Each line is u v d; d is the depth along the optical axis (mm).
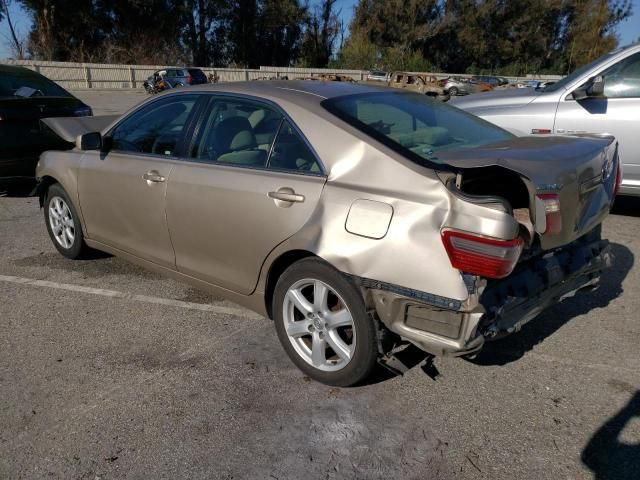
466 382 3137
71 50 43531
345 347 2969
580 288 3340
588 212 3045
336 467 2516
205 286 3752
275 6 55812
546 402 2957
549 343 3555
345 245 2795
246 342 3615
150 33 45875
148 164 3943
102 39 45281
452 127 3488
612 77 5812
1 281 4645
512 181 3105
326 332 3014
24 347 3570
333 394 3041
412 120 3371
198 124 3744
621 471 2475
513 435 2711
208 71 41719
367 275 2727
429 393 3041
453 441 2674
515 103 6262
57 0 42344
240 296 3516
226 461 2561
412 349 3191
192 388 3111
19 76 7926
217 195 3418
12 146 6871
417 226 2598
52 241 5219
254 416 2867
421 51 58156
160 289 4465
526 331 3711
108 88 37062
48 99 7289
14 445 2676
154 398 3023
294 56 60219
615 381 3141
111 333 3750
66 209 4938
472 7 57250
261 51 58656
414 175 2713
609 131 5742
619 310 3994
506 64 61219
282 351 3494
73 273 4809
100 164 4352
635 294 4246
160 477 2473
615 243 5395
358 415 2865
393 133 3088
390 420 2826
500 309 2635
